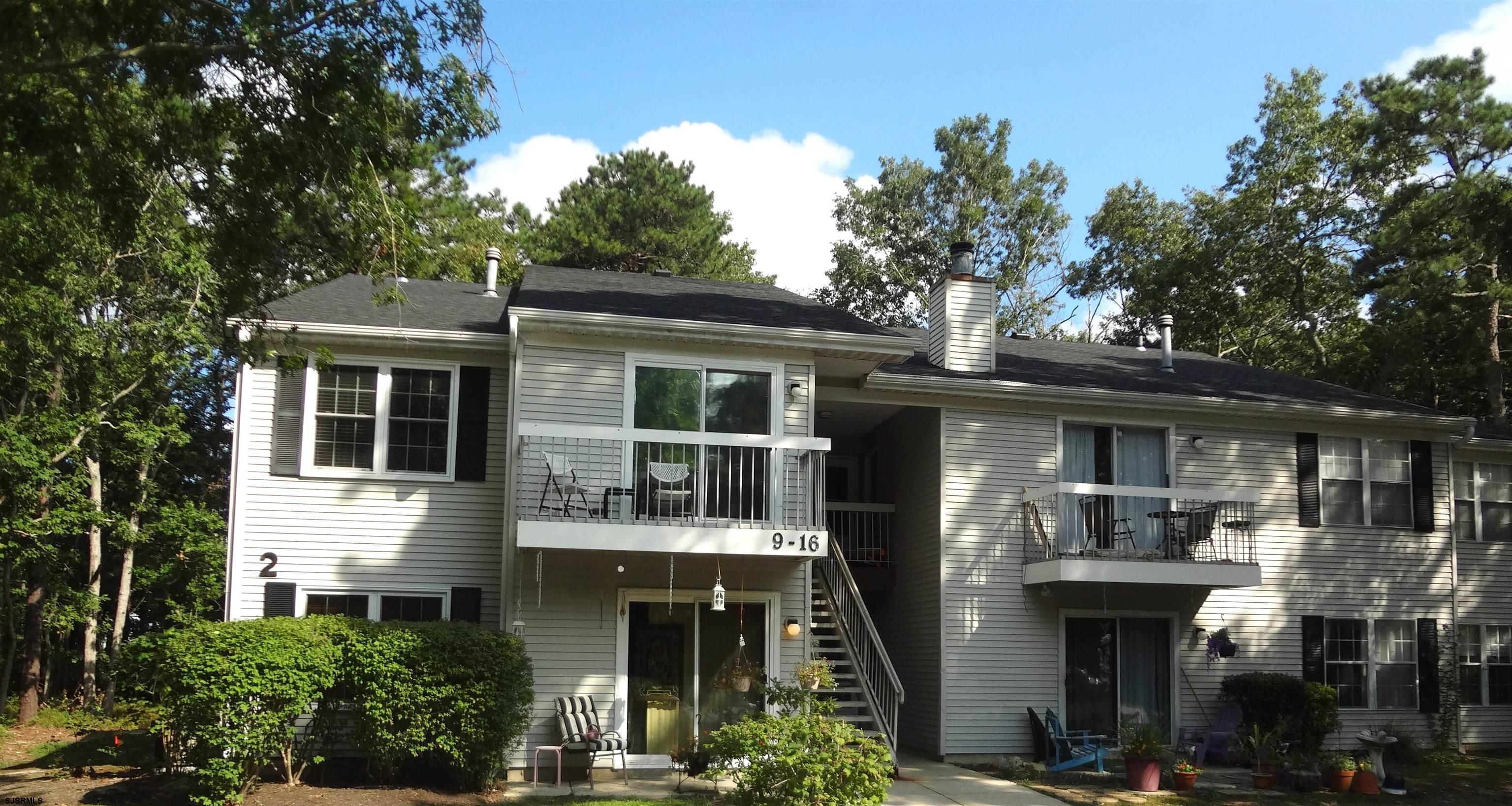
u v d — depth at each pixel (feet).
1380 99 78.95
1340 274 102.73
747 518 46.16
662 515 45.19
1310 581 58.70
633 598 46.91
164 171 37.93
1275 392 61.82
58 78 32.50
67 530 61.11
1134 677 55.57
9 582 64.39
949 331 58.08
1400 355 81.05
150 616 84.02
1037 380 57.11
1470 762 56.18
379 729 38.96
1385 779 46.98
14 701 68.23
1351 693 58.39
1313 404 59.00
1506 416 81.35
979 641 53.72
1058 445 56.54
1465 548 63.41
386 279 58.75
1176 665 55.83
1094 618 55.62
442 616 47.21
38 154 32.58
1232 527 54.08
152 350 62.69
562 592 46.21
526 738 44.78
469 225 105.09
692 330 46.37
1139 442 58.08
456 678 39.55
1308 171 101.76
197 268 59.06
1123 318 131.64
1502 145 74.28
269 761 38.42
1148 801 43.21
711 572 47.65
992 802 41.81
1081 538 54.49
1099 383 58.23
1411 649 59.88
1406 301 76.95
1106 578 51.16
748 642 47.52
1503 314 82.02
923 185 138.41
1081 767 50.57
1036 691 53.93
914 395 55.21
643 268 82.02
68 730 62.54
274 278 37.83
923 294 134.82
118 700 70.03
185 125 34.78
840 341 47.80
